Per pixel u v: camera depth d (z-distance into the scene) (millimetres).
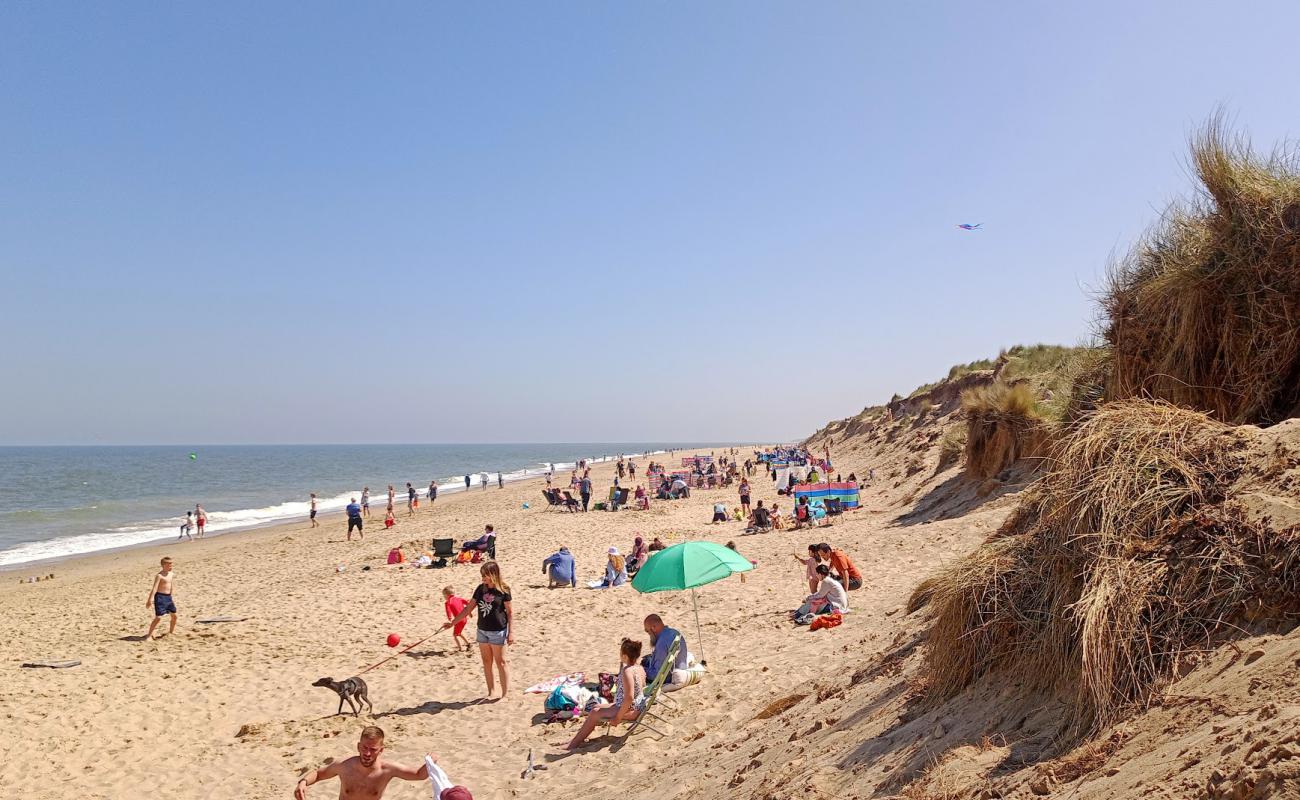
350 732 8625
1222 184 5523
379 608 15508
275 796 7184
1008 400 15789
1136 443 3789
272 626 14281
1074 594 3473
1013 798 2791
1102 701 2988
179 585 21438
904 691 4539
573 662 10734
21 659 12586
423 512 40906
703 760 5867
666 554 8969
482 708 9117
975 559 4227
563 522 28828
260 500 63594
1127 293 6305
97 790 7516
